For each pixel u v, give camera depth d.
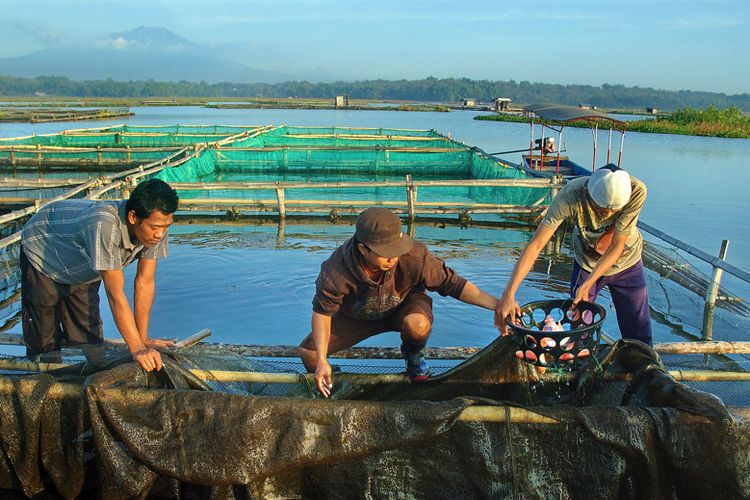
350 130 26.34
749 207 13.24
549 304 3.76
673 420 2.80
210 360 3.68
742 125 40.41
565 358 3.21
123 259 3.41
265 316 6.42
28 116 41.59
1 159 19.84
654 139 34.50
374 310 3.61
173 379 3.22
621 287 4.36
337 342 3.82
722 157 24.39
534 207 11.91
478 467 3.01
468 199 14.30
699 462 2.80
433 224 11.83
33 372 3.61
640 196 3.79
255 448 2.88
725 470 2.79
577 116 13.98
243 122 44.41
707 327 6.32
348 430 2.90
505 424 2.97
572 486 2.98
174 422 2.93
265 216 12.20
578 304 3.75
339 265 3.38
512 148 28.16
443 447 3.03
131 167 19.88
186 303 6.79
